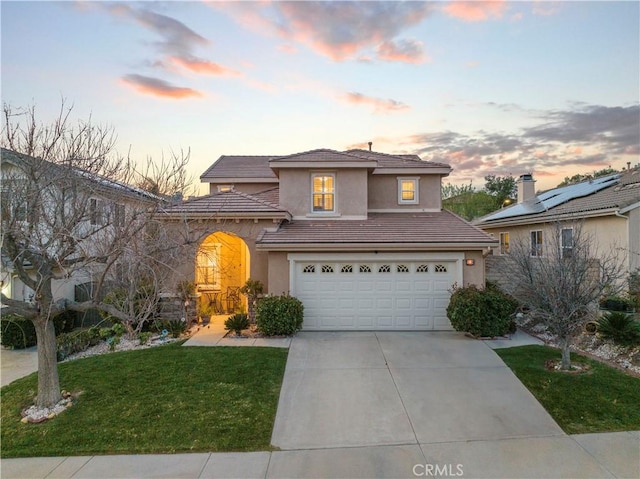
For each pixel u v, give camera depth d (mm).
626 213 13883
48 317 6582
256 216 12922
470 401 6961
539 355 9102
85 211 6840
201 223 12516
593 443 5609
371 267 12211
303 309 11820
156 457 5305
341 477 4863
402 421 6312
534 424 6188
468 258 12180
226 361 8734
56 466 5090
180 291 12516
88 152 7188
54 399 6699
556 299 8227
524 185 25859
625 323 9289
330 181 14930
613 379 7555
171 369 8234
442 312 12141
